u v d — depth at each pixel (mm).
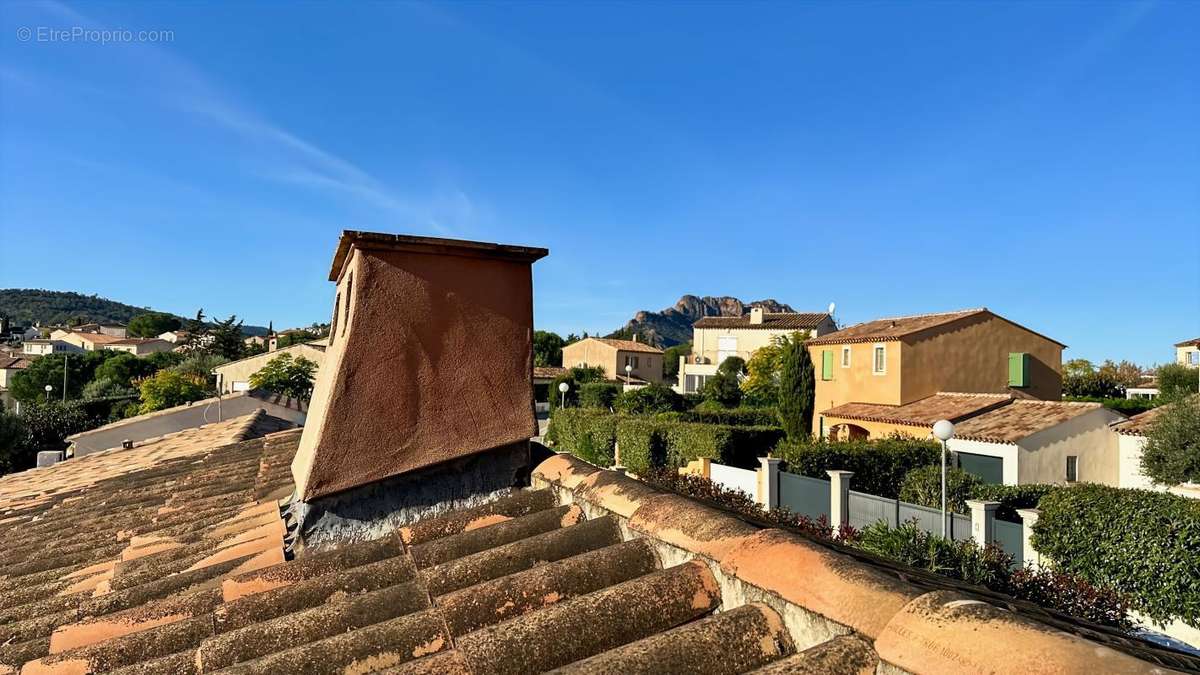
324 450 3281
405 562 2930
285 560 3244
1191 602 9281
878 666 1588
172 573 3482
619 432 25953
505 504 3465
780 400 30781
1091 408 18953
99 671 2389
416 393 3480
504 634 1989
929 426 21312
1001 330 27516
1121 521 10055
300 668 2057
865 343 27547
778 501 15523
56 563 4375
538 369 63906
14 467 28812
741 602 2135
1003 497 13727
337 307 4219
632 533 2822
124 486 7559
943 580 2414
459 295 3627
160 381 41125
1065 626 1894
